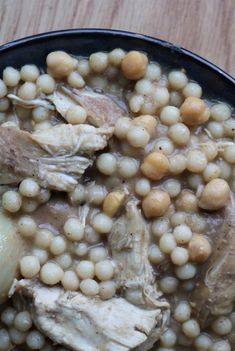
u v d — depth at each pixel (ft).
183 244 1.07
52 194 1.08
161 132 1.10
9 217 1.06
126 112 1.11
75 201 1.08
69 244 1.07
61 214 1.07
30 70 1.09
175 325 1.09
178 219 1.08
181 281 1.09
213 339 1.10
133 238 1.05
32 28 1.23
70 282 1.05
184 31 1.23
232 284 1.07
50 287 1.06
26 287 1.04
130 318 1.04
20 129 1.08
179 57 1.11
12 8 1.23
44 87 1.09
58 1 1.23
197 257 1.06
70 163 1.06
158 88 1.10
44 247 1.06
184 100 1.12
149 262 1.07
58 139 1.05
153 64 1.12
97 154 1.09
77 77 1.09
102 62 1.10
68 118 1.08
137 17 1.23
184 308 1.08
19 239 1.05
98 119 1.08
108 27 1.23
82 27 1.23
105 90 1.12
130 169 1.07
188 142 1.10
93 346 1.04
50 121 1.10
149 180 1.08
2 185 1.06
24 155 1.05
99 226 1.06
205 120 1.11
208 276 1.07
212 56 1.23
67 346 1.05
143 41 1.10
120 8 1.23
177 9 1.24
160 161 1.06
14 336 1.07
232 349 1.11
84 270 1.05
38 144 1.05
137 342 1.03
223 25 1.24
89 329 1.04
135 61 1.08
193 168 1.08
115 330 1.04
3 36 1.23
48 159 1.06
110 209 1.07
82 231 1.06
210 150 1.09
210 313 1.08
